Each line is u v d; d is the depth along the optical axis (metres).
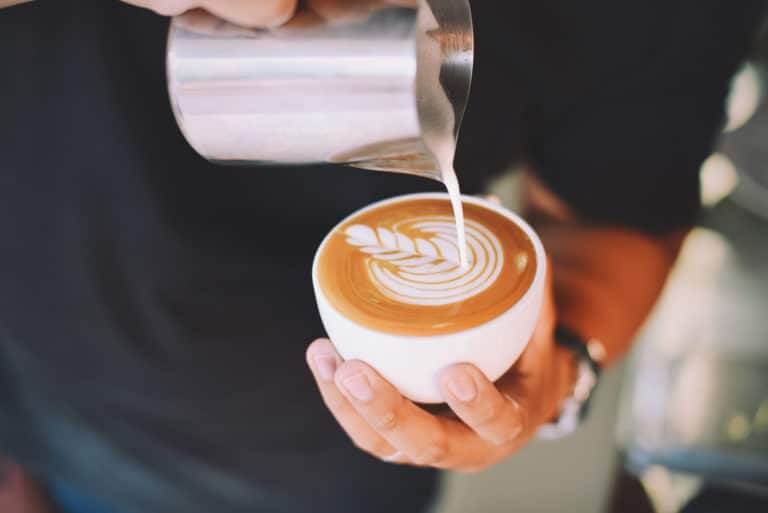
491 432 0.72
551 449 1.59
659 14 1.05
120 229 0.98
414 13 0.58
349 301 0.74
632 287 1.08
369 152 0.66
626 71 1.10
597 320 1.03
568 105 1.14
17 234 0.99
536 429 0.86
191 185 0.97
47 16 0.86
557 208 1.21
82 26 0.87
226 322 1.06
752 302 1.43
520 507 1.68
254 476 1.21
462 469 0.84
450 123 0.71
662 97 1.12
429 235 0.84
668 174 1.15
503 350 0.74
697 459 1.30
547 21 1.05
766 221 1.46
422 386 0.74
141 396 1.12
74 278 1.01
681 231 1.17
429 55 0.64
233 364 1.09
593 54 1.08
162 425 1.15
